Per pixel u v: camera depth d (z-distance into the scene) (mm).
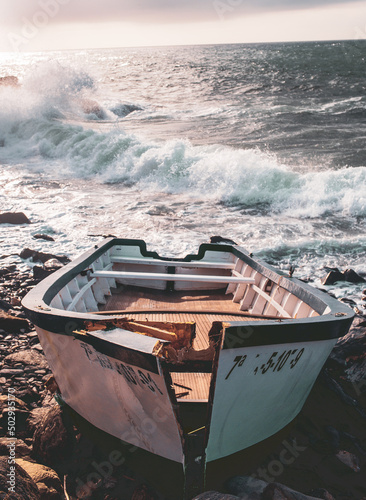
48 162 18828
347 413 4684
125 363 3010
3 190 14875
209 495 3152
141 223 11891
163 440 3363
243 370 3164
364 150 19297
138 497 3330
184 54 119938
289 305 4934
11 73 44062
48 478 3340
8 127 22109
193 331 3598
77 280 5547
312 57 72125
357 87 39500
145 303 6320
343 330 3719
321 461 3939
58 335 3518
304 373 3762
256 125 25125
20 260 9234
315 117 27312
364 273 9117
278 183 14461
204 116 28609
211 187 14914
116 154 17719
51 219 12094
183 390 3867
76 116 26688
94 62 88000
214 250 7055
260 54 88562
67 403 4215
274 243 10562
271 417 3768
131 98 37250
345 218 12484
